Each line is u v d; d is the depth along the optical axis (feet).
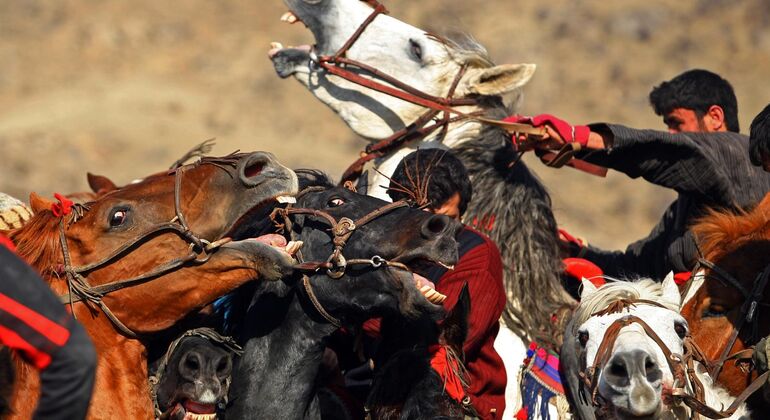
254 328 27.30
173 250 25.70
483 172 34.91
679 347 26.78
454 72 36.81
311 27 37.55
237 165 25.88
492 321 29.40
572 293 35.86
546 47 227.40
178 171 26.40
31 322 19.35
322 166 181.68
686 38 228.84
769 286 29.66
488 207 34.40
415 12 243.40
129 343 25.94
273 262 25.12
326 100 37.55
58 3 259.19
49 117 198.39
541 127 33.65
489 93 36.42
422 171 30.71
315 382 27.76
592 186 173.06
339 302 26.53
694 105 39.83
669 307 27.68
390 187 31.37
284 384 26.89
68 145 182.09
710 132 35.24
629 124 200.23
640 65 220.23
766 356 27.53
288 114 212.64
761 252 30.27
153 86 221.05
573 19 237.25
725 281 30.42
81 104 206.69
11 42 239.09
